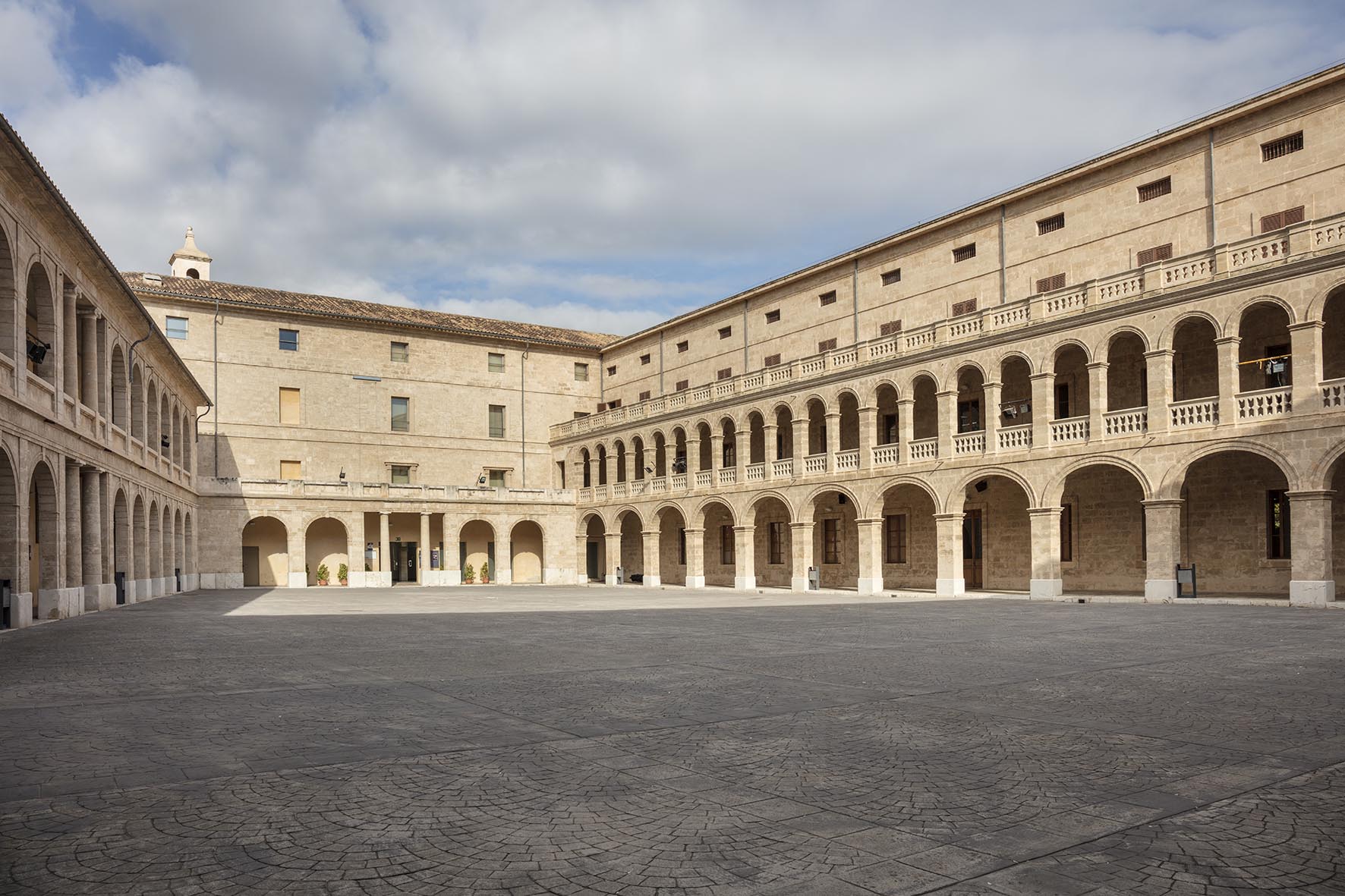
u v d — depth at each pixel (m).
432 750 9.29
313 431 63.78
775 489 51.22
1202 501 36.41
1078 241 40.78
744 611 31.69
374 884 5.69
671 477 59.16
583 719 10.88
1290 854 6.19
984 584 45.16
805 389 49.69
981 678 14.15
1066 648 18.42
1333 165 32.88
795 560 49.72
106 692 13.13
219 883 5.71
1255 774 8.22
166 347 40.91
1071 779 8.05
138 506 39.72
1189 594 33.66
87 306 30.72
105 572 33.00
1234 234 35.50
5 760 8.87
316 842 6.46
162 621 27.25
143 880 5.76
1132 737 9.76
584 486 70.56
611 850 6.29
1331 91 33.06
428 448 68.00
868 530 45.34
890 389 49.56
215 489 57.06
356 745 9.51
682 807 7.25
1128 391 38.78
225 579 56.94
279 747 9.41
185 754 9.11
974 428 45.59
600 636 22.16
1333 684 13.27
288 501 58.91
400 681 14.17
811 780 8.06
